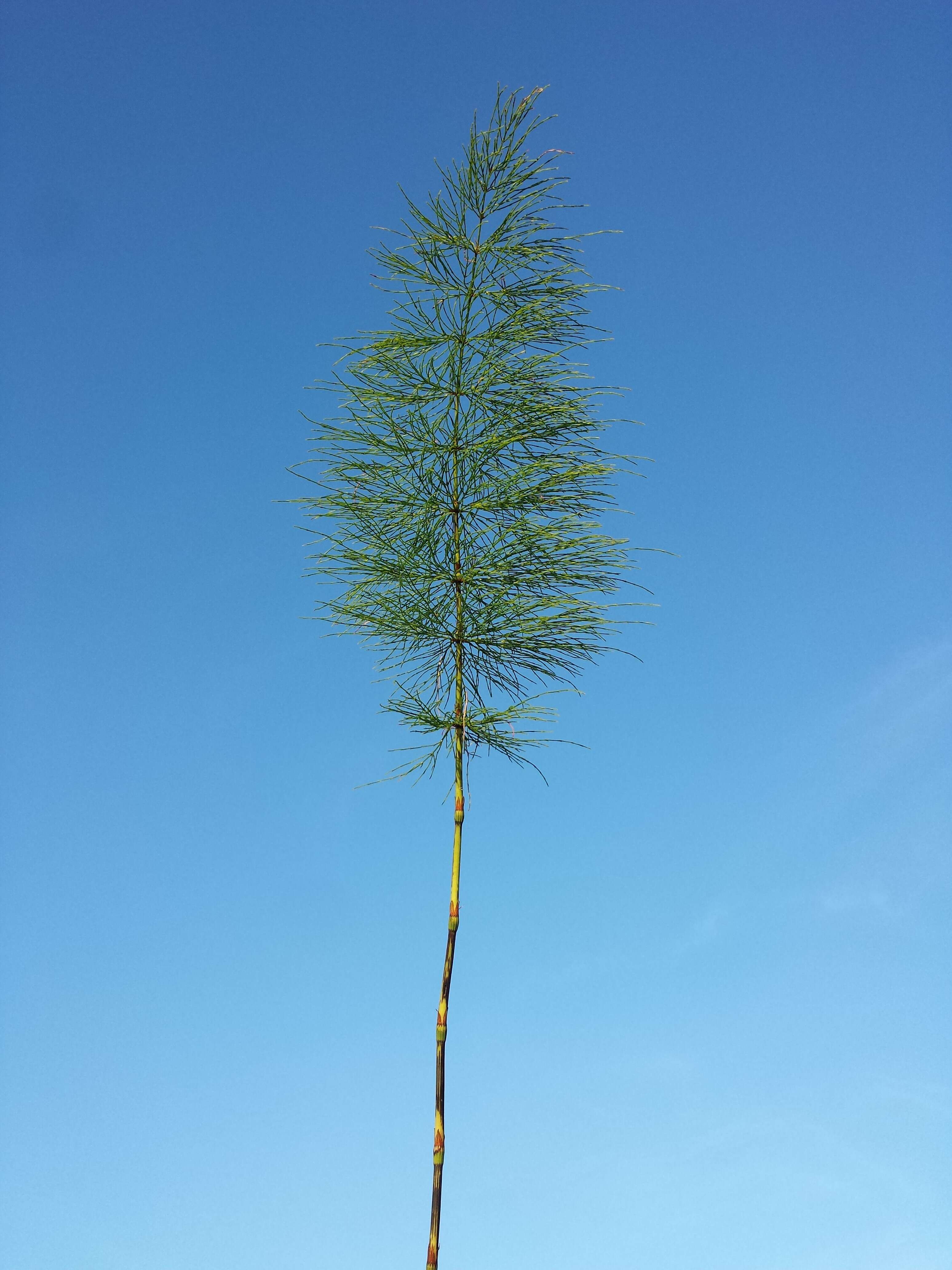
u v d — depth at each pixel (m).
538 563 4.62
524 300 4.68
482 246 4.72
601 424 4.67
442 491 4.74
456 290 4.70
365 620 4.75
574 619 4.60
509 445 4.63
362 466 4.66
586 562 4.61
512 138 4.69
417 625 4.72
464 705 4.70
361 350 4.70
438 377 4.69
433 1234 3.99
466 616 4.71
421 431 4.66
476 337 4.68
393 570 4.65
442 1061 4.18
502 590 4.64
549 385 4.66
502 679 4.88
